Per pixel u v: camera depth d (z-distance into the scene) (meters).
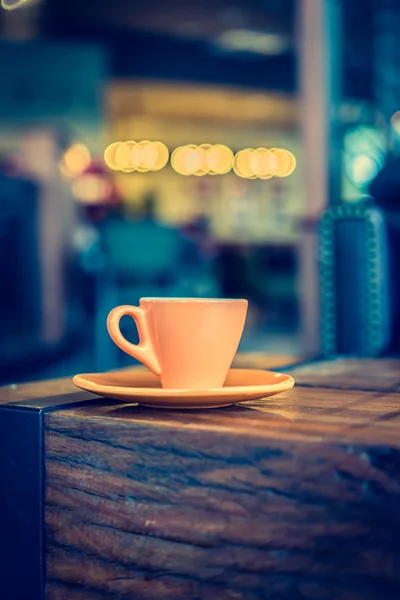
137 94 10.73
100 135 8.66
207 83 10.17
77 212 6.88
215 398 0.57
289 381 0.63
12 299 5.88
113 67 9.85
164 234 4.46
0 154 7.73
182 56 9.98
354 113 3.94
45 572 0.57
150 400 0.58
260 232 11.84
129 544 0.53
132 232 4.38
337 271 1.97
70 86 8.55
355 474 0.46
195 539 0.51
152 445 0.53
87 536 0.55
